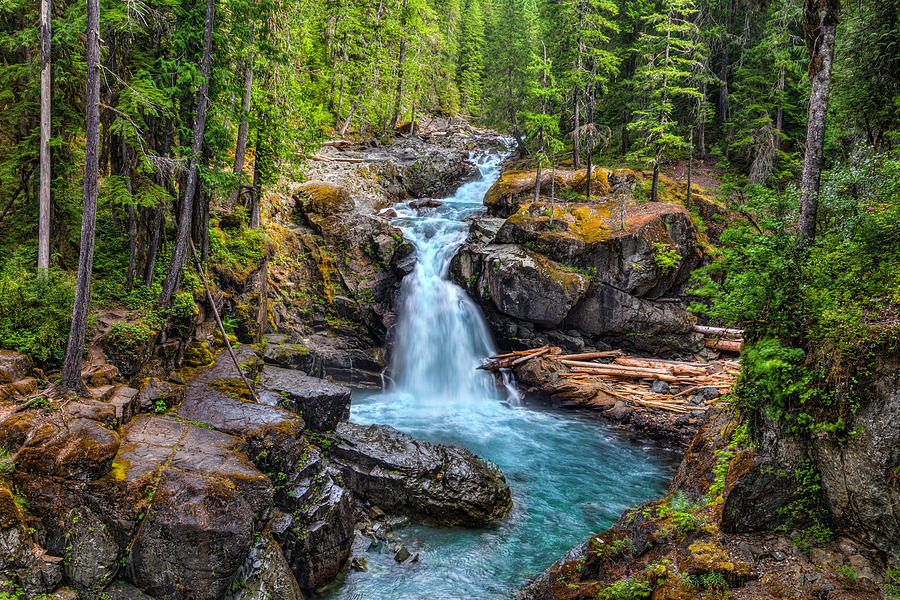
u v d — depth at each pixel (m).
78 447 8.58
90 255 10.18
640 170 31.73
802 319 8.48
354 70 37.16
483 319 23.83
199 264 14.42
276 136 20.45
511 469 15.60
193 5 13.49
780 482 8.05
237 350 16.52
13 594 7.51
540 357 22.28
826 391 7.59
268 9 15.09
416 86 42.88
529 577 10.52
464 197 33.62
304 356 18.12
